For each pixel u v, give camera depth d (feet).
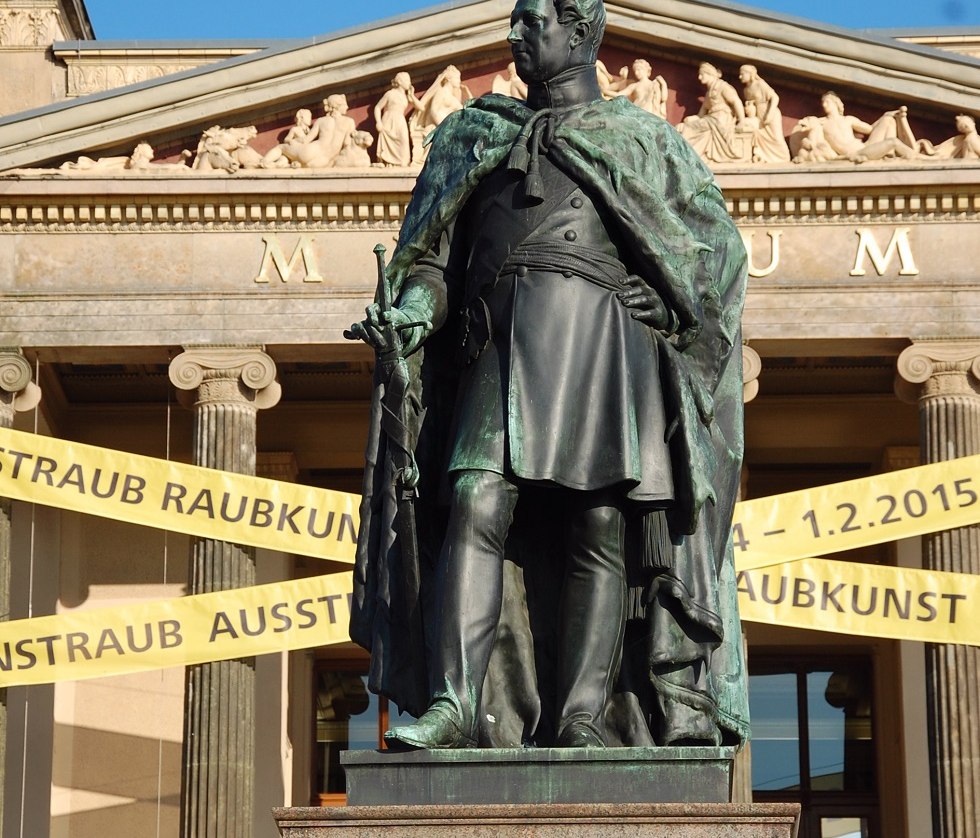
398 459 24.71
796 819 21.93
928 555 142.00
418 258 25.71
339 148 151.23
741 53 149.69
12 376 149.18
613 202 25.02
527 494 25.49
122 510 138.92
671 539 24.82
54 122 150.41
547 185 25.23
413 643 24.59
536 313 24.72
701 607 24.89
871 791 169.78
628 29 149.48
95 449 139.74
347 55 150.10
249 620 137.69
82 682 165.27
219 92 150.41
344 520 138.72
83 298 150.92
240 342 150.30
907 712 165.37
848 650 172.24
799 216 150.41
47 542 165.27
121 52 174.50
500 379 24.73
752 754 171.22
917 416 165.48
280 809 22.08
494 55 151.94
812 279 150.00
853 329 149.48
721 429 26.23
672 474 24.85
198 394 150.30
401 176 149.69
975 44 174.09
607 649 24.63
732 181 149.07
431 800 22.85
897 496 137.59
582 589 24.75
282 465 166.61
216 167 150.51
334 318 150.51
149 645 137.59
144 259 151.53
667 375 25.11
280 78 150.61
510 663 25.13
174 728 165.37
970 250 150.20
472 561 24.22
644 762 22.85
